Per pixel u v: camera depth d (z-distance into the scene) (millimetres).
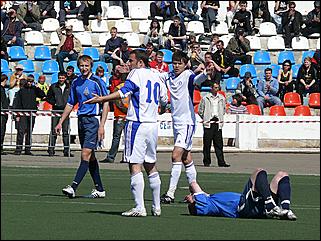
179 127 39062
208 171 58844
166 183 50094
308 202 40750
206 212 33094
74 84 40250
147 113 32406
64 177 52250
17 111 67312
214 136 62375
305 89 85625
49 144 67312
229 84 87125
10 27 94062
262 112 82625
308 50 96938
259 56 93750
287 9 99375
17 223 30859
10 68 92062
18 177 51750
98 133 40250
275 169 61312
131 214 33094
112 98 32219
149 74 32531
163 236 27953
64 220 31875
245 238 27797
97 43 98875
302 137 77625
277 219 32312
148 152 32812
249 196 32031
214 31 99938
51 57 94312
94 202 38969
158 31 92688
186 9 100812
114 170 57562
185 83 38812
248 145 75938
